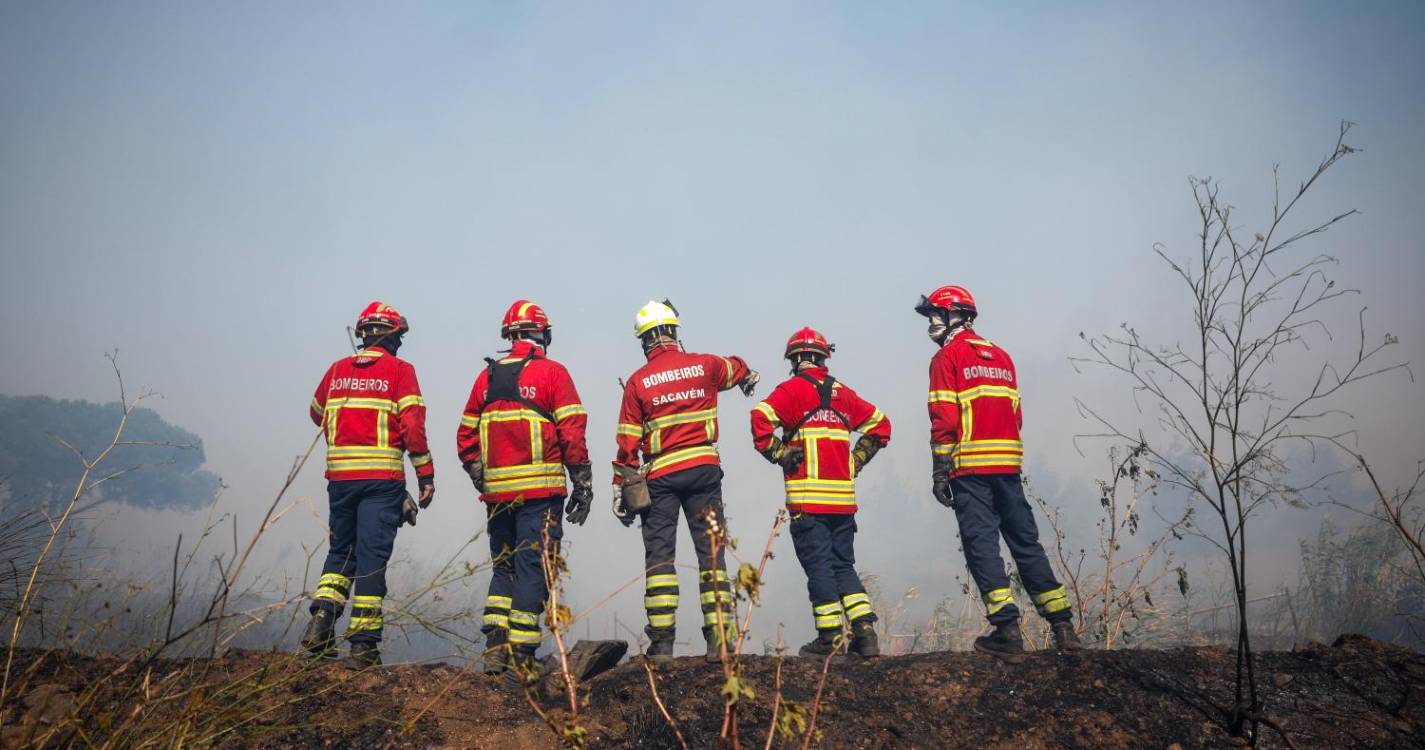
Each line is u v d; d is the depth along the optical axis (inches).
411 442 190.2
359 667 168.1
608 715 158.9
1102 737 143.3
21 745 122.2
